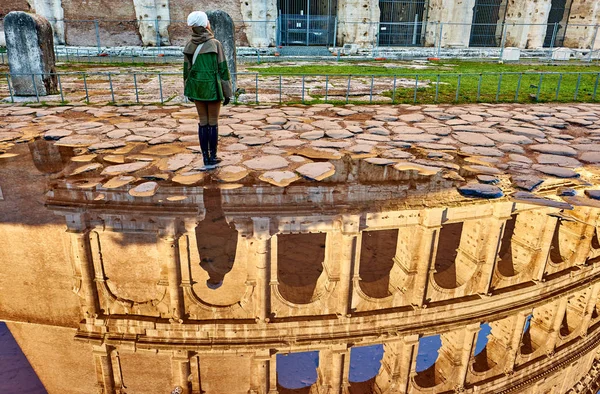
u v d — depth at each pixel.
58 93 13.95
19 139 8.67
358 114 11.36
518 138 9.20
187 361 6.55
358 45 28.08
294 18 31.66
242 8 26.56
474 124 10.43
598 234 8.44
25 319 6.57
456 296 7.19
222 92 6.73
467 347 7.64
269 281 6.38
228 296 6.52
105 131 9.25
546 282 7.93
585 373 11.41
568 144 8.82
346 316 6.70
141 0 25.11
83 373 6.93
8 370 7.23
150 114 10.97
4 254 6.14
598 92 15.78
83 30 25.39
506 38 31.77
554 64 26.30
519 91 15.66
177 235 6.03
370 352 8.97
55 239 6.04
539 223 7.79
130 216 5.89
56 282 6.31
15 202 6.14
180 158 7.60
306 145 8.48
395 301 6.91
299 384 7.75
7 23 12.38
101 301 6.41
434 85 16.86
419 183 6.85
